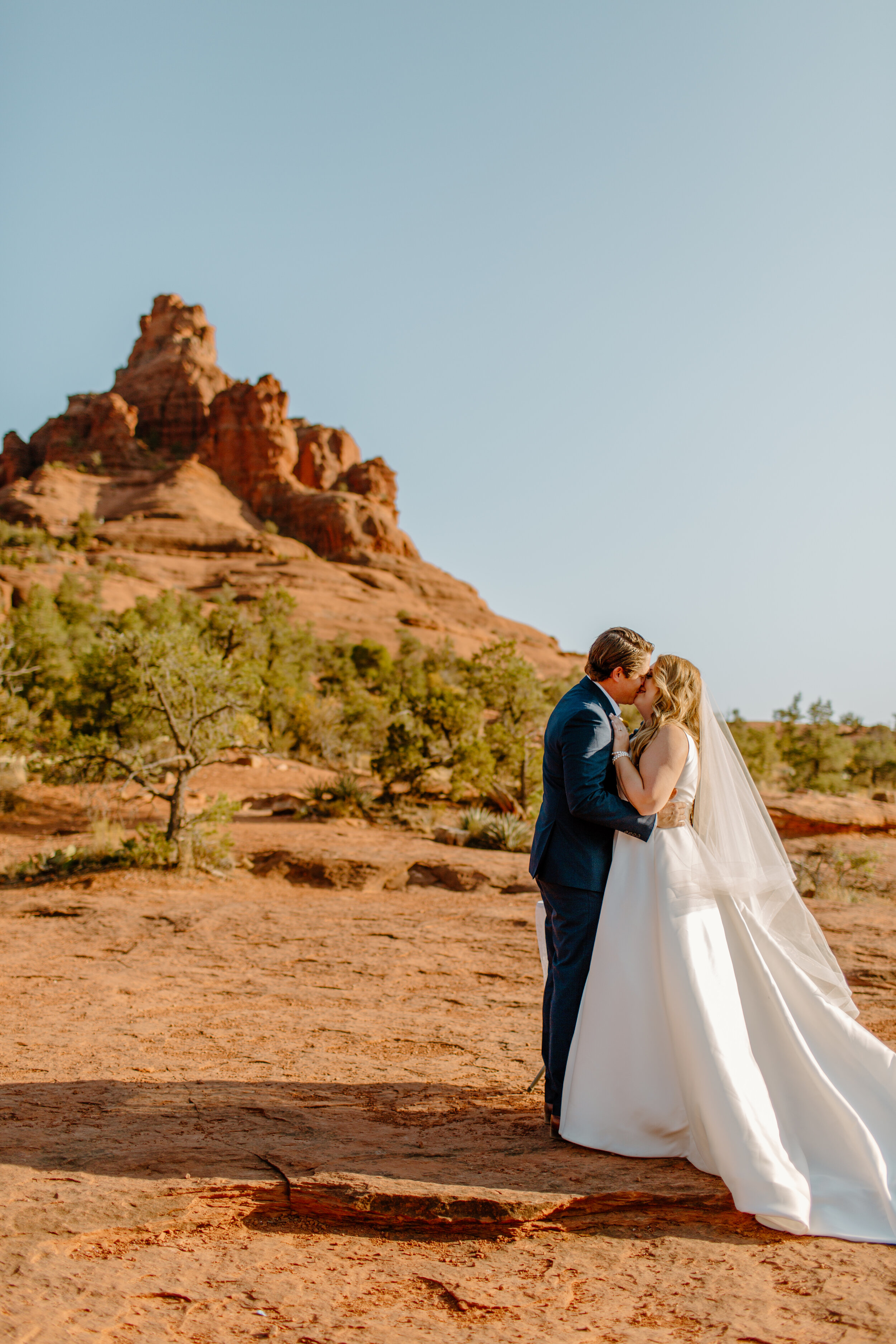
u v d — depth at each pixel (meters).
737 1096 2.94
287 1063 4.65
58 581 83.94
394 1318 2.27
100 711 13.42
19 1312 2.21
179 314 174.25
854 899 12.61
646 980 3.33
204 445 149.12
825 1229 2.70
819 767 37.88
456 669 75.94
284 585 111.88
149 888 11.13
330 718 30.31
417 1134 3.51
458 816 19.97
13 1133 3.49
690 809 3.52
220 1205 2.83
